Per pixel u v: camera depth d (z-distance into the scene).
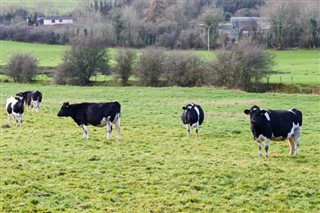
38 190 18.31
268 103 45.19
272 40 108.12
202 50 102.06
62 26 133.00
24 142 26.75
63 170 20.88
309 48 106.31
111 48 105.25
